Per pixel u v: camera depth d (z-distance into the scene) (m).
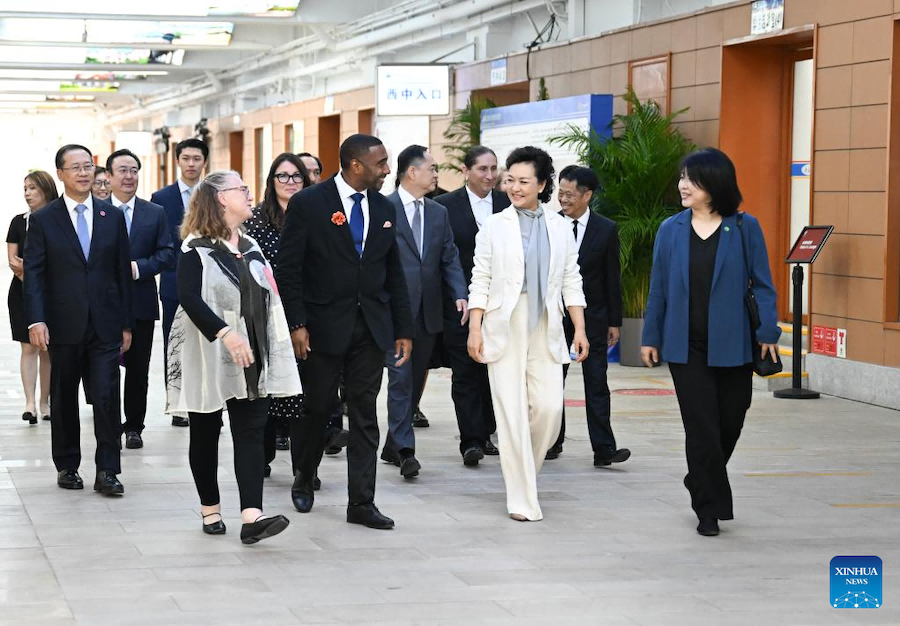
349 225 5.74
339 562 5.20
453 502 6.39
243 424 5.46
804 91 12.18
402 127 22.14
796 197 12.36
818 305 10.89
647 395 10.74
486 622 4.41
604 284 7.41
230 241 5.42
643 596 4.75
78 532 5.67
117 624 4.34
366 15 22.22
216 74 33.88
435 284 7.23
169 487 6.68
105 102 47.78
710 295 5.64
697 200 5.68
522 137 15.18
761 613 4.55
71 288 6.45
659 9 14.47
